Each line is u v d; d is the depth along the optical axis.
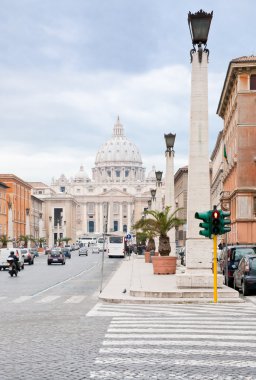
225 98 70.12
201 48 24.88
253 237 59.00
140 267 55.19
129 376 8.76
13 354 10.73
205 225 21.28
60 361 9.98
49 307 20.44
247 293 24.56
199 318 16.41
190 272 24.62
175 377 8.68
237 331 13.59
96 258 100.81
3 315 17.77
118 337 12.61
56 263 75.75
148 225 44.44
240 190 59.22
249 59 59.16
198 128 24.91
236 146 60.97
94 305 21.09
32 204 162.75
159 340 12.16
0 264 57.09
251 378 8.61
